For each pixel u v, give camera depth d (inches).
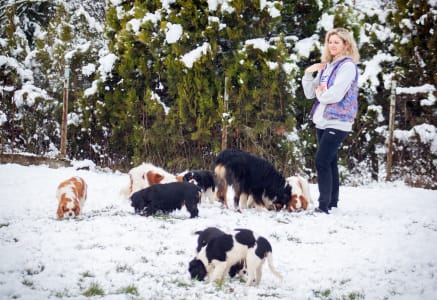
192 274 203.3
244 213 340.2
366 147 594.2
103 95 609.0
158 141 576.7
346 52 338.6
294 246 260.1
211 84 563.8
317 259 240.2
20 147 639.1
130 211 343.0
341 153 589.6
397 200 421.1
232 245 199.3
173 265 219.6
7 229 273.4
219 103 548.7
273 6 563.8
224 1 566.6
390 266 232.4
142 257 225.9
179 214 337.4
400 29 617.3
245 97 552.4
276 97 554.3
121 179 486.3
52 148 633.6
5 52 717.9
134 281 194.1
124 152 605.3
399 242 268.4
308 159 578.9
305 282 207.6
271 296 187.2
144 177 384.2
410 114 602.9
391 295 196.5
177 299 176.2
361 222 319.0
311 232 289.9
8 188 419.2
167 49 574.2
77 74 653.3
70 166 562.6
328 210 351.9
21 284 182.7
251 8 570.3
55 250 233.5
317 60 579.2
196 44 573.0
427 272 224.2
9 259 214.4
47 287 183.3
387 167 557.6
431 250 256.5
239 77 549.0
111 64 601.9
